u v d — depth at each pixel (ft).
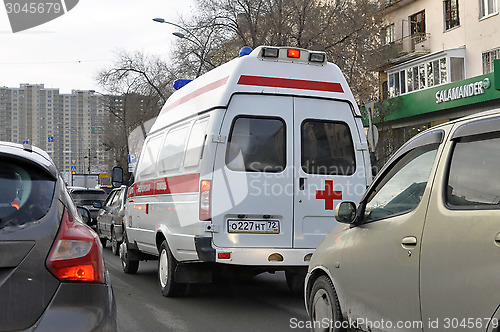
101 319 10.46
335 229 16.65
